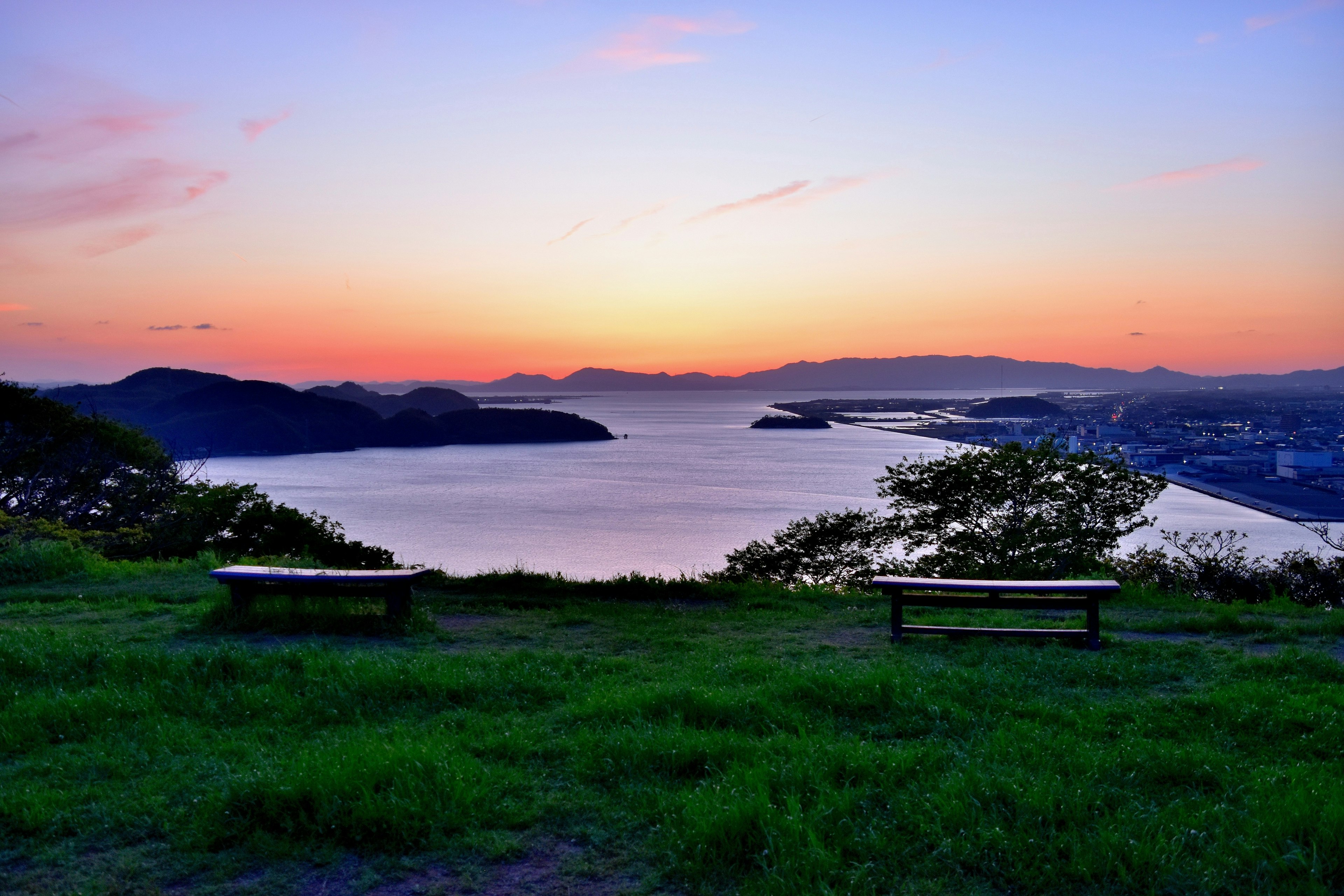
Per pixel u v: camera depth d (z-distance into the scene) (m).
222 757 5.10
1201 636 8.38
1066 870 3.73
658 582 12.11
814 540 22.72
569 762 4.98
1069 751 4.95
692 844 3.96
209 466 189.12
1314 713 5.46
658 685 6.43
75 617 9.89
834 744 5.10
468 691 6.37
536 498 133.00
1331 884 3.63
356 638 8.52
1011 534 18.89
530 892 3.69
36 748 5.29
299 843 4.07
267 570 9.33
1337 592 13.95
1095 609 7.61
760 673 6.80
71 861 3.94
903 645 8.02
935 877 3.77
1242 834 3.97
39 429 29.02
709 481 157.38
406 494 139.88
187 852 4.02
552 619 9.64
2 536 17.95
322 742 5.34
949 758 4.95
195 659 7.00
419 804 4.25
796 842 3.89
